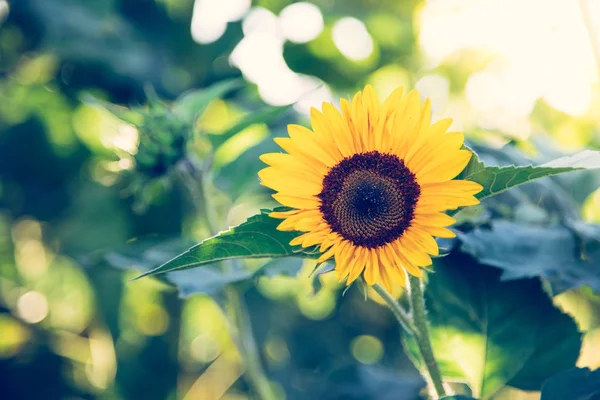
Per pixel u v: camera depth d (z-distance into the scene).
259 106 1.34
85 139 1.47
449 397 0.72
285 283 1.62
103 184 1.40
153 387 1.40
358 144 0.71
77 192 1.44
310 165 0.71
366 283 0.72
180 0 1.50
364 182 0.70
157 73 1.41
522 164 0.94
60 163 1.46
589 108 1.29
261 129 1.29
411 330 0.74
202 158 1.12
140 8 1.47
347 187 0.71
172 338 1.41
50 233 1.45
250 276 0.89
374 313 1.49
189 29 1.47
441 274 0.85
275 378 1.35
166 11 1.49
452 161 0.69
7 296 1.63
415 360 0.84
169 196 1.34
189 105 1.02
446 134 0.70
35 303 1.66
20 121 1.49
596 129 1.32
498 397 1.11
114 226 1.38
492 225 0.85
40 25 1.40
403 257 0.70
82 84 1.40
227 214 1.14
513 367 0.84
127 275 1.36
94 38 1.42
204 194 1.04
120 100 1.41
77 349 1.57
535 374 0.84
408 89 1.63
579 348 0.83
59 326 1.62
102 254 1.05
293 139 0.72
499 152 0.95
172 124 1.00
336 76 1.52
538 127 1.33
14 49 1.45
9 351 1.54
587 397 0.75
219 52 1.44
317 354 1.44
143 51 1.43
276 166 0.71
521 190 0.93
